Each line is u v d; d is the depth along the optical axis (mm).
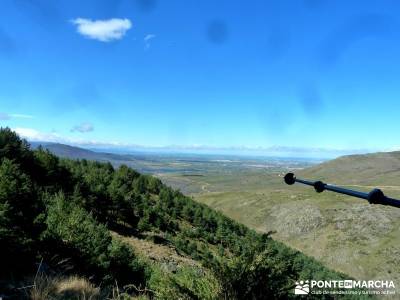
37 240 16703
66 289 8812
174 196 87438
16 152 40500
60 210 22875
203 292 5559
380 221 119500
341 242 113938
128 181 79562
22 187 23438
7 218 15695
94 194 47875
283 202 169500
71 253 17078
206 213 78875
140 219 51000
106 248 20641
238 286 5410
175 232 59562
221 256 5633
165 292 5762
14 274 11102
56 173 44719
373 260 100188
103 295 9320
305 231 130125
